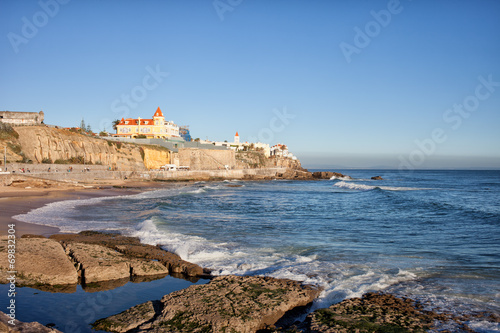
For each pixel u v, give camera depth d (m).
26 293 10.41
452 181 118.12
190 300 9.45
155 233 19.56
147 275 12.73
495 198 49.75
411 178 148.75
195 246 16.84
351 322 8.41
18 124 61.00
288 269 13.02
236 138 184.75
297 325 8.52
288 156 189.50
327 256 15.12
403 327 8.18
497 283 11.47
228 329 7.90
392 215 30.48
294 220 26.92
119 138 92.19
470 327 8.21
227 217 28.06
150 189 56.50
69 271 11.80
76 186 49.22
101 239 17.67
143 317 8.61
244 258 14.74
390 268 13.22
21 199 33.22
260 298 9.70
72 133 69.12
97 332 8.04
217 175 105.31
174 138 112.06
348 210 34.72
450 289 10.89
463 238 19.50
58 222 22.53
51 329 7.03
